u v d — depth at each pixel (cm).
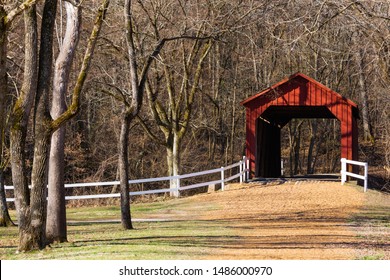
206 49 4888
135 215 3750
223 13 4822
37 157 2308
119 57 4712
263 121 5109
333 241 2472
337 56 6309
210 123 6238
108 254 2139
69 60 2567
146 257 2045
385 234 2686
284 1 4256
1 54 2131
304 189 4325
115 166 5781
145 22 4656
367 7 2970
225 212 3597
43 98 2303
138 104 3023
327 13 3284
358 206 3716
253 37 5434
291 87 4559
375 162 6638
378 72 3294
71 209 4228
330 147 7925
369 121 6956
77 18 2558
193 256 2073
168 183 5900
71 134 5575
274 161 5875
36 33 2294
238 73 6412
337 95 4497
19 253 2262
